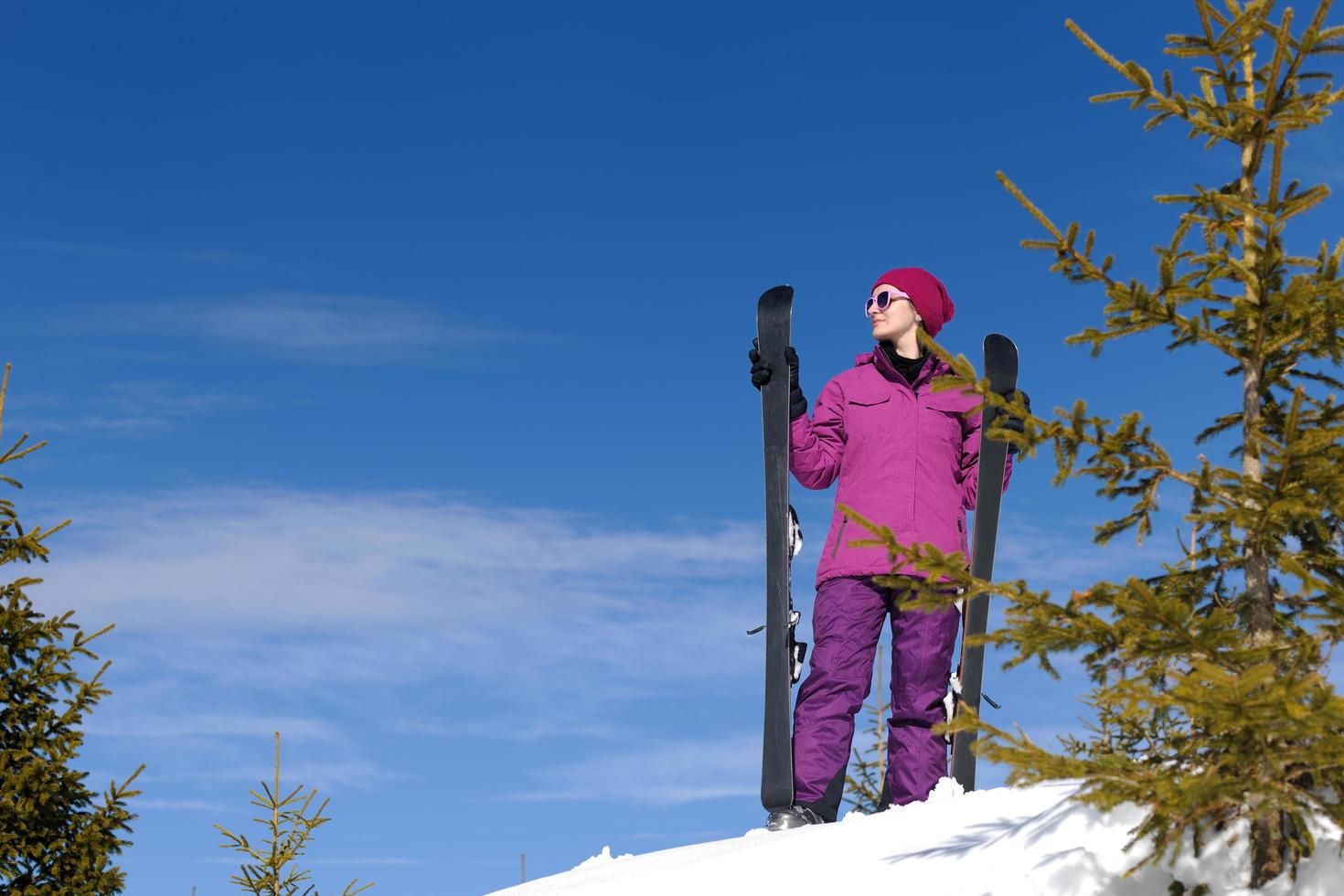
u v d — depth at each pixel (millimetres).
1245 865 3338
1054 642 3320
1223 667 3236
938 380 3604
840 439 6316
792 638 6004
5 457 7211
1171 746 3416
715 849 5281
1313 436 3137
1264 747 3066
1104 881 3422
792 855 4586
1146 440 3412
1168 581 3566
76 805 6980
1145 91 3613
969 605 5914
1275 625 3457
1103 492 3504
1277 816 3291
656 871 4895
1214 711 2934
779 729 5891
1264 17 3400
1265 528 3271
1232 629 3217
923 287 6301
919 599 3549
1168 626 3195
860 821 4902
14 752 6762
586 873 5477
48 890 6621
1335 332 3322
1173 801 3002
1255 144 3543
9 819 6652
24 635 6984
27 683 6930
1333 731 2947
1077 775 3211
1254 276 3365
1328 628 3252
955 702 5773
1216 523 3430
